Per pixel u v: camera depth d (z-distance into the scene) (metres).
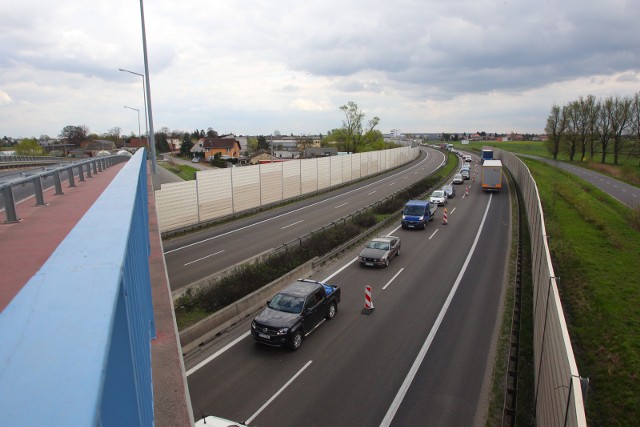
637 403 11.05
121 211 3.41
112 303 1.56
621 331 14.49
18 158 38.28
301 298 14.55
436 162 95.38
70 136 132.38
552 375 8.30
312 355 13.30
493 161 51.50
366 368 12.55
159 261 11.19
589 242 25.92
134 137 134.88
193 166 84.06
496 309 16.64
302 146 144.38
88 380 1.09
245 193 38.06
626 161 86.81
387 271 21.59
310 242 25.28
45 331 1.33
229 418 10.32
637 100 79.69
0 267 4.70
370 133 97.62
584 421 5.58
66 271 1.90
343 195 49.47
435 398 11.11
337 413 10.52
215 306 16.61
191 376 12.15
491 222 33.19
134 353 3.07
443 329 15.04
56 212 8.79
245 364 12.77
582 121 86.56
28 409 0.96
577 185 53.25
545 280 11.06
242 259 23.41
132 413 2.57
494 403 10.88
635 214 30.72
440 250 25.45
